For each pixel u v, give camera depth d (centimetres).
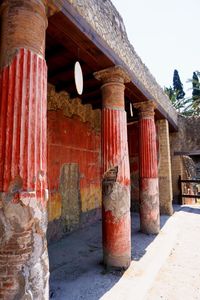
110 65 371
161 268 389
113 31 370
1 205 189
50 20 265
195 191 1315
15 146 193
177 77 3086
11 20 212
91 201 690
